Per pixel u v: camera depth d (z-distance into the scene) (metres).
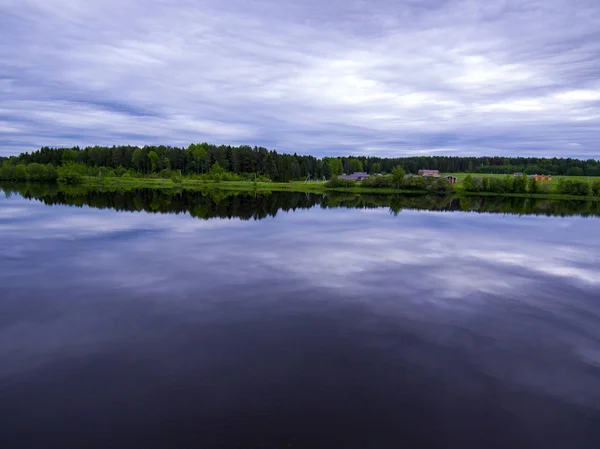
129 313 15.19
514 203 73.06
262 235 32.03
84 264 22.08
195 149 160.75
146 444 8.36
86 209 48.34
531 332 14.27
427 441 8.62
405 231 35.84
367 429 8.91
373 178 112.50
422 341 13.30
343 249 27.20
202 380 10.72
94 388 10.32
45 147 158.75
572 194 90.88
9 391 10.13
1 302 16.19
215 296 17.14
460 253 26.89
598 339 13.84
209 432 8.72
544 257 26.31
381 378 10.97
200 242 28.62
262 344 12.80
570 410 9.86
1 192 74.31
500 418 9.47
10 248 25.80
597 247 30.27
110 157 151.38
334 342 13.03
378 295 17.69
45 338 13.09
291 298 17.05
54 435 8.62
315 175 171.50
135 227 34.97
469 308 16.45
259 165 147.00
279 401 9.84
